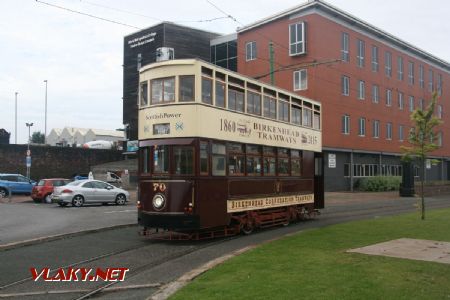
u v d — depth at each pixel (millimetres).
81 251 12227
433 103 18797
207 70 14125
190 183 13391
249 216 15781
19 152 45188
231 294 7188
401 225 16281
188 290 7570
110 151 52094
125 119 54781
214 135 14164
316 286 7520
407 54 55719
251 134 16047
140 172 14227
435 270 8672
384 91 51125
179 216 13297
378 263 9336
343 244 12016
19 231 15789
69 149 48625
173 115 13719
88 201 27203
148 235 14984
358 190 46250
